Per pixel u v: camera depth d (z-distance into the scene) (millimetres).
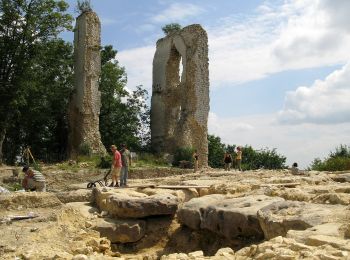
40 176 17438
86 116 38969
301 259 6430
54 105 43531
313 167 29688
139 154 39031
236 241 10984
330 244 7066
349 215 8922
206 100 40969
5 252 10211
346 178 18359
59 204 14914
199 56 40781
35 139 43750
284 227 9203
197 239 12547
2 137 36000
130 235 12852
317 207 10164
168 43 43656
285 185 15523
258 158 54469
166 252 12484
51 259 9133
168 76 43656
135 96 50344
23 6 36688
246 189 15367
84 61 39312
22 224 12711
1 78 36719
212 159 52219
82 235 11961
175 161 37156
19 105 37562
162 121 43438
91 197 15445
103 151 38500
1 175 26828
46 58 39406
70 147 40500
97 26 40156
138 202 13273
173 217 13734
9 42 36688
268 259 6820
